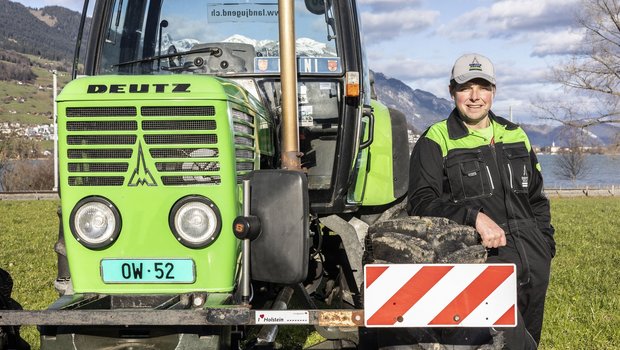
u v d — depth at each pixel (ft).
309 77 14.92
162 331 10.85
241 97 12.18
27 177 146.00
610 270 31.68
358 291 14.79
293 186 10.45
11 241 46.73
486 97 13.14
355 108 14.97
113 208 10.83
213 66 14.49
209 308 10.00
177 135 10.74
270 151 14.06
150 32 15.15
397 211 17.03
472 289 10.25
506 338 12.18
